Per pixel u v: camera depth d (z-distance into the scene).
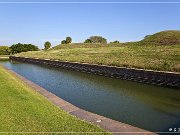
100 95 20.61
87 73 38.53
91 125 10.77
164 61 31.88
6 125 10.44
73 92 22.39
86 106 17.00
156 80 25.14
